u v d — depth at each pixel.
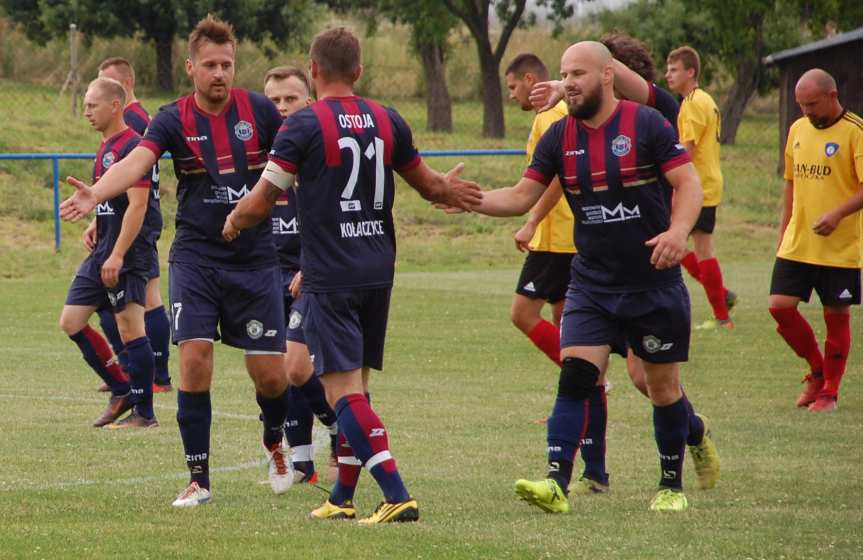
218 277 17.23
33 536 14.61
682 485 18.22
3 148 70.44
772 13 97.81
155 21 102.12
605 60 15.83
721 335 35.78
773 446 21.34
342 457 16.00
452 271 57.50
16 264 55.94
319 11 111.88
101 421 23.94
